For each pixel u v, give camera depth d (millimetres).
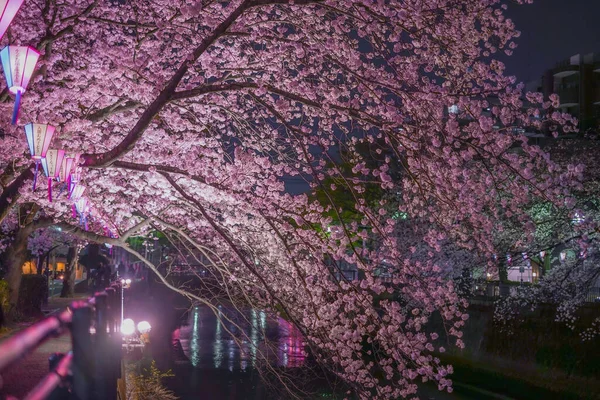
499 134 9125
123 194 17312
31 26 15445
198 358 23688
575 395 19562
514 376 22359
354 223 10039
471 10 10359
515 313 24234
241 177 12227
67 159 9102
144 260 13633
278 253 12273
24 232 20797
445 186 9055
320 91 10352
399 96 9586
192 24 13617
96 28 16016
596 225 14578
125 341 19203
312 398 12461
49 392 2109
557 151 24094
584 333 20328
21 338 1521
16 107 5957
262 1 8328
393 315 9281
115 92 13992
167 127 15125
